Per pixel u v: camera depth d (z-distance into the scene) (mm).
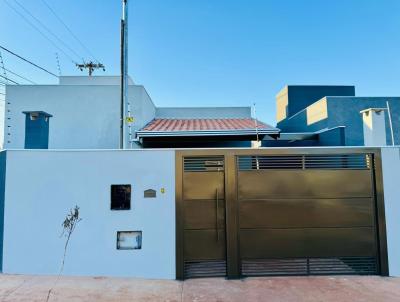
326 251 7801
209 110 19031
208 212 7730
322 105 15023
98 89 14141
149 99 16031
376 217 7906
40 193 7672
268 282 7191
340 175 7969
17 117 13953
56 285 6820
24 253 7539
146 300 6098
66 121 13953
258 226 7758
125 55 11391
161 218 7664
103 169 7758
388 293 6520
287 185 7887
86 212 7641
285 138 14734
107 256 7547
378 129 10195
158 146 14289
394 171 7988
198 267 7613
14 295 6223
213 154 7828
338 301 6078
